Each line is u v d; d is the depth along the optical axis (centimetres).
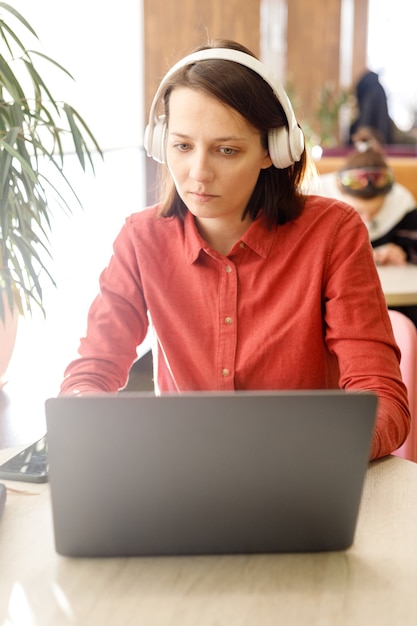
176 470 100
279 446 99
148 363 221
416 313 307
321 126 662
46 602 97
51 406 98
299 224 152
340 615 95
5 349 194
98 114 418
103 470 100
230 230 152
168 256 156
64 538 104
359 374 141
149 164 486
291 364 150
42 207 166
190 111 133
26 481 127
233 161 136
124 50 507
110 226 392
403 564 105
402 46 823
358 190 326
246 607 96
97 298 161
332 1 729
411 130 775
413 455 181
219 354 152
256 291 152
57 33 342
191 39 611
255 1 645
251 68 135
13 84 167
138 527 103
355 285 148
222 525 103
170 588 100
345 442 99
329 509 103
